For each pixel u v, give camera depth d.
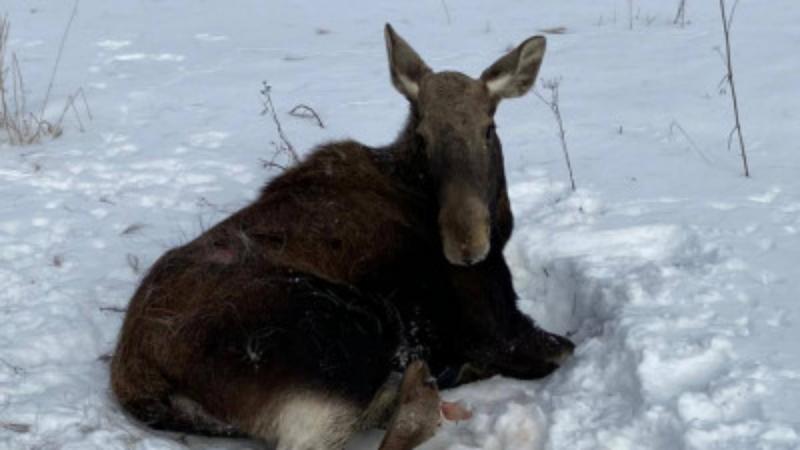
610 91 9.30
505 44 10.51
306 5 12.89
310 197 6.78
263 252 6.57
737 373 6.33
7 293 7.31
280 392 6.34
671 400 6.27
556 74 9.66
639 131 8.68
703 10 11.47
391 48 6.90
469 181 6.53
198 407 6.42
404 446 6.38
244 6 12.93
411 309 6.80
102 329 7.13
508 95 6.84
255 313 6.40
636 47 10.14
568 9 12.03
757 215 7.54
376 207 6.78
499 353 6.93
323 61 10.41
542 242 7.53
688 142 8.49
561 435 6.36
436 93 6.67
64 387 6.64
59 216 8.03
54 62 10.66
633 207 7.75
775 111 8.78
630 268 7.22
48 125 9.09
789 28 10.37
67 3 13.16
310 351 6.39
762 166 8.14
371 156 6.93
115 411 6.53
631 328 6.67
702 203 7.73
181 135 9.03
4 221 7.95
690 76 9.44
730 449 6.02
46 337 6.96
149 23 12.18
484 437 6.58
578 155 8.41
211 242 6.62
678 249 7.41
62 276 7.49
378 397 6.63
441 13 12.20
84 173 8.55
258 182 8.43
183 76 10.12
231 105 9.48
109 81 10.05
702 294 6.89
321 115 9.16
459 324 6.86
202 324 6.38
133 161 8.69
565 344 6.95
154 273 6.58
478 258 6.46
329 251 6.66
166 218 8.05
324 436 6.35
